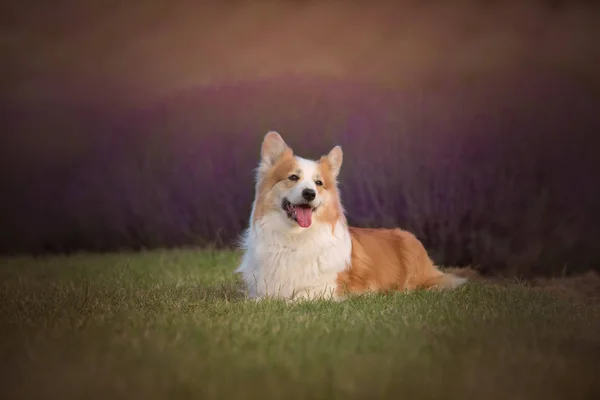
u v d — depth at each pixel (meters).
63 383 3.20
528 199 9.04
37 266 9.10
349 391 3.12
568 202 9.09
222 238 10.96
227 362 3.57
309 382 3.24
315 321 4.58
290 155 5.90
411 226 9.25
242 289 6.39
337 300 5.59
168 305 5.32
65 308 5.20
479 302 5.46
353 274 6.04
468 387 3.21
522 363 3.61
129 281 7.06
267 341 4.00
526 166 9.27
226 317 4.82
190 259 8.96
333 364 3.54
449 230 9.09
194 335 4.13
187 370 3.40
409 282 6.59
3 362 3.56
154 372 3.38
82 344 3.93
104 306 5.27
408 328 4.31
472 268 8.81
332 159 5.99
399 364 3.55
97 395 3.06
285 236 5.75
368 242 6.47
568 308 5.36
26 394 3.07
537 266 8.65
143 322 4.53
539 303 5.46
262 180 5.91
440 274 6.95
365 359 3.64
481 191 9.09
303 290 5.79
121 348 3.82
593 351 3.92
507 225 8.95
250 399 3.05
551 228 8.91
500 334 4.23
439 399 3.08
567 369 3.53
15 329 4.39
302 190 5.52
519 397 3.11
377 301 5.44
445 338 4.09
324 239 5.77
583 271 8.73
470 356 3.70
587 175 9.27
